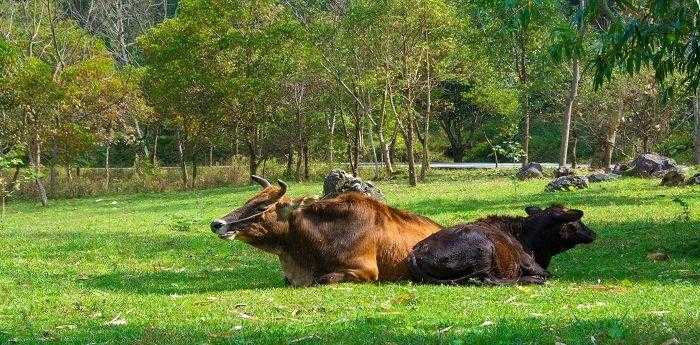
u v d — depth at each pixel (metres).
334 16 49.81
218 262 16.45
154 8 80.38
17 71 46.81
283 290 11.45
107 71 51.22
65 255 18.16
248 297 10.82
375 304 10.02
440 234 11.71
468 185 40.41
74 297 11.47
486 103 55.28
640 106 50.50
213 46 49.72
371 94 53.53
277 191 12.21
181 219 28.91
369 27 44.47
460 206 28.30
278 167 56.75
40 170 46.53
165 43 50.59
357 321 8.75
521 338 7.55
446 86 68.12
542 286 11.32
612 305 9.44
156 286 13.14
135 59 71.69
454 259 11.47
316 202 12.22
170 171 58.06
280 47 49.16
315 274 12.13
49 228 26.38
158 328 8.82
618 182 34.12
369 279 11.89
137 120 57.34
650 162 36.91
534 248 12.31
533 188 34.91
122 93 51.66
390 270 12.00
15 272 15.16
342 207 12.12
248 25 50.38
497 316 8.85
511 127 57.94
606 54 15.24
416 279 11.72
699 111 46.59
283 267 12.44
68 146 49.53
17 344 8.37
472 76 51.84
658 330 7.66
